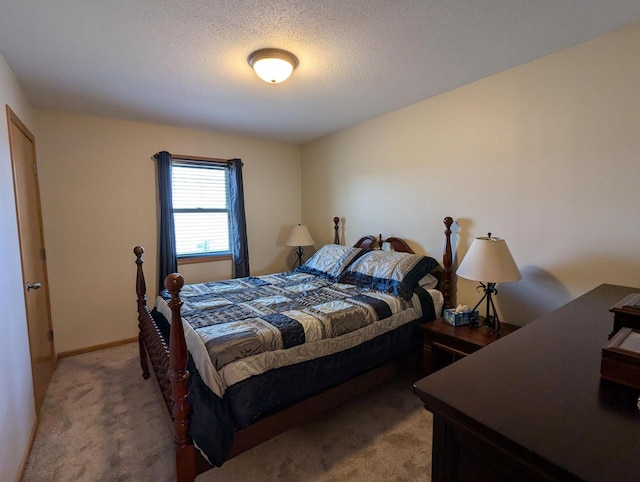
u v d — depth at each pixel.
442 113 2.67
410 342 2.36
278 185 4.32
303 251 4.51
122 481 1.60
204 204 3.79
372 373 2.15
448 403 0.67
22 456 1.69
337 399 1.94
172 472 1.65
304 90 2.53
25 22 1.58
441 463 0.71
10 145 1.93
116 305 3.29
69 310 3.05
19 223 2.02
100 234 3.18
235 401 1.47
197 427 1.37
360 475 1.62
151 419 2.09
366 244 3.39
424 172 2.86
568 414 0.62
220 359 1.51
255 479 1.60
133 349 3.21
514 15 1.61
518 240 2.26
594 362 0.84
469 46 1.91
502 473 0.60
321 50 1.92
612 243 1.86
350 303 2.25
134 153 3.32
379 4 1.50
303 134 3.91
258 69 1.98
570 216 2.01
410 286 2.50
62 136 2.95
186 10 1.51
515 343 0.98
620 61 1.77
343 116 3.22
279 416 1.67
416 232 2.97
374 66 2.14
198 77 2.26
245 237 3.93
